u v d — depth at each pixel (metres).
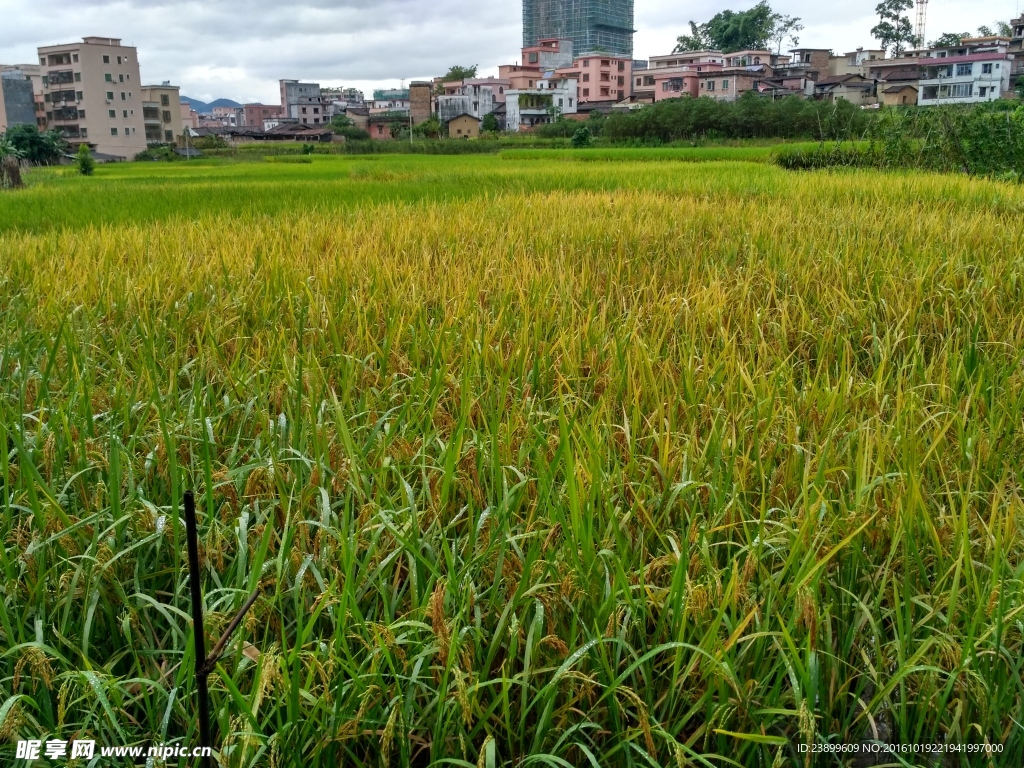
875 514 2.58
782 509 2.80
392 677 2.22
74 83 73.31
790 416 3.50
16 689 2.28
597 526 2.78
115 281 5.94
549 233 8.58
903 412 3.46
